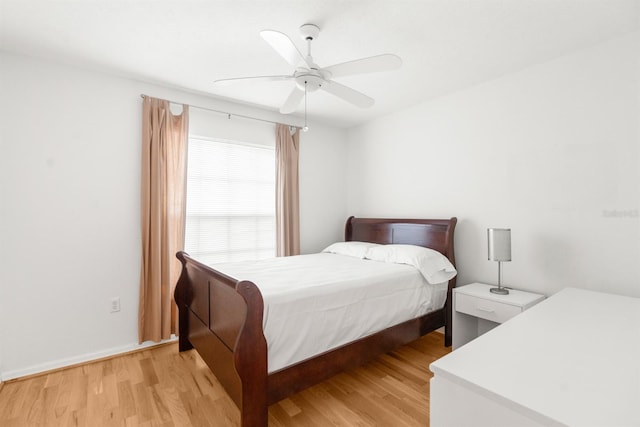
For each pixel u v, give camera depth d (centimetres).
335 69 174
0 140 218
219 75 262
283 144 358
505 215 264
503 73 260
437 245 300
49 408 185
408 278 247
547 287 239
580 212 222
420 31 198
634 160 199
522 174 253
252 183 350
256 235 353
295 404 189
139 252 271
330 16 182
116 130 262
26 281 226
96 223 253
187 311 261
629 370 92
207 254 320
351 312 205
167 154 280
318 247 404
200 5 173
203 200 317
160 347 271
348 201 427
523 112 252
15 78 224
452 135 304
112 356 254
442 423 92
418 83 280
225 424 171
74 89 245
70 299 242
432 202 323
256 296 153
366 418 176
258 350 153
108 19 186
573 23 189
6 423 171
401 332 235
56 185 237
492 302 226
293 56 165
